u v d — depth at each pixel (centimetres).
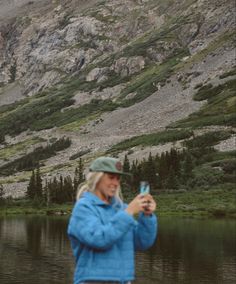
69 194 18162
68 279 4441
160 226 9175
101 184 856
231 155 19225
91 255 820
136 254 5800
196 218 11219
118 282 816
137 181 16925
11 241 7206
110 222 805
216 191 15212
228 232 8062
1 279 4409
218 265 5034
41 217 13425
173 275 4588
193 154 19988
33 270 4856
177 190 16125
